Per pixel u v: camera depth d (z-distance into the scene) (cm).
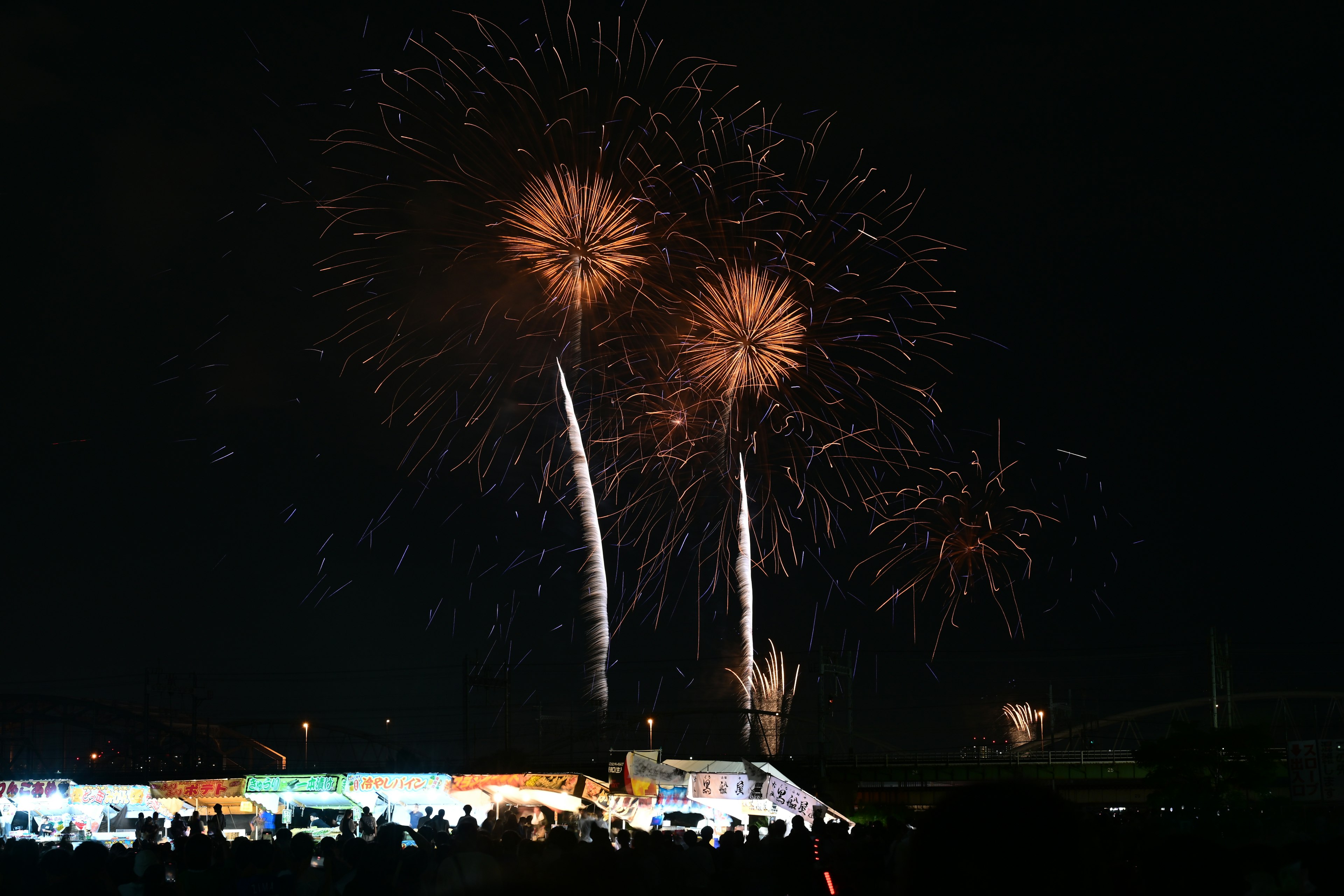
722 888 2722
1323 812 4991
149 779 12381
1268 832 3800
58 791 6162
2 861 1600
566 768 10056
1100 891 323
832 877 2522
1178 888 757
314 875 1895
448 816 5678
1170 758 8075
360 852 1875
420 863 1928
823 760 9019
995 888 314
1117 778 9906
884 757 10344
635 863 1948
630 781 5216
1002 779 343
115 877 1947
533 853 1995
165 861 2392
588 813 4909
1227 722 9725
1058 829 322
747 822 5228
